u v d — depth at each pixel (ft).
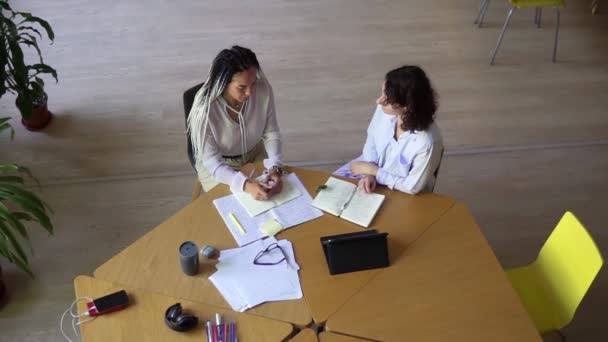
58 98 12.46
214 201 7.22
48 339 8.32
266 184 7.34
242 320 5.87
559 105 12.53
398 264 6.45
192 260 6.14
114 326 5.80
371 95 12.71
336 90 12.82
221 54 7.29
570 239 6.77
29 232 9.80
